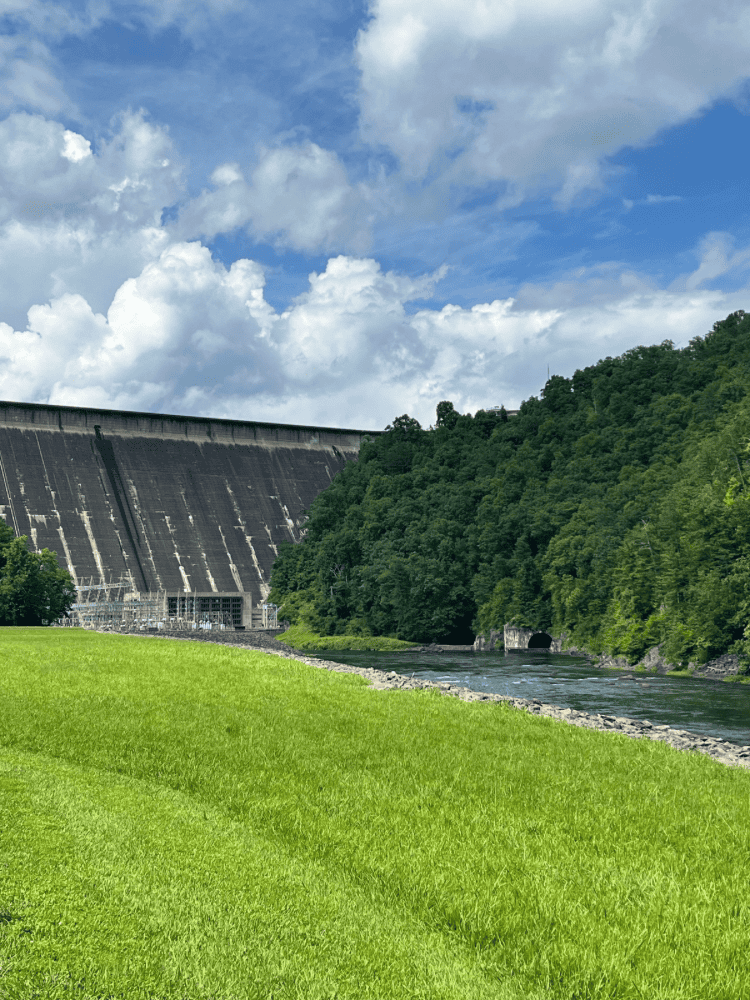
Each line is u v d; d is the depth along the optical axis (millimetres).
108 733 29734
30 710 32406
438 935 15531
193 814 20516
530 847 20516
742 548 112625
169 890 14867
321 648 170000
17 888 13602
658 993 14047
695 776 28953
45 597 147375
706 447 140625
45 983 11062
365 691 41188
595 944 15633
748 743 59000
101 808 19406
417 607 169375
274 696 38031
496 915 16594
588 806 24219
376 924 15227
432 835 20922
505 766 28219
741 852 20875
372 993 12578
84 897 13781
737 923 16594
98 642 63594
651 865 19656
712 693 90062
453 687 54406
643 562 127188
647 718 71750
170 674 42406
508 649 157250
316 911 15305
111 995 11148
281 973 12547
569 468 184875
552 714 49000
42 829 16828
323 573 187750
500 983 13984
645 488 152750
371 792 24312
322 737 30922
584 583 144000
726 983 14391
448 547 171250
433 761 28328
